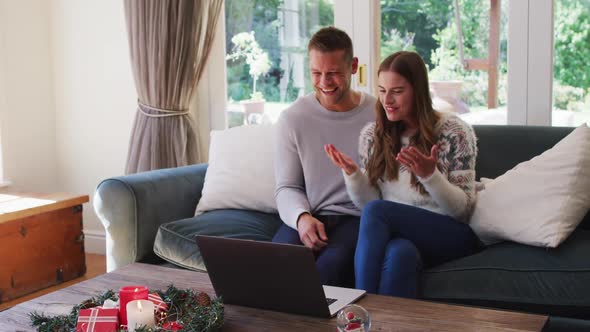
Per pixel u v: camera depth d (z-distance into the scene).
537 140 2.50
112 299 1.61
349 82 2.50
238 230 2.55
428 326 1.42
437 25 3.09
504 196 2.21
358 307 1.34
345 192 2.46
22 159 3.93
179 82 3.41
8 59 3.83
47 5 4.04
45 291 3.35
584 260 1.95
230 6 3.58
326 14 3.35
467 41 3.03
